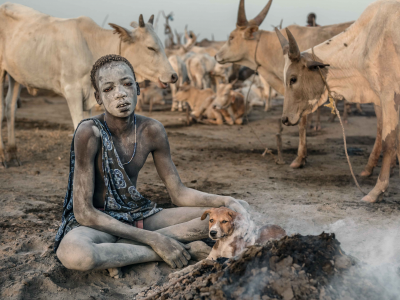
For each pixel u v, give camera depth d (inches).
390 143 204.7
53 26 281.1
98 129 140.3
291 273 105.8
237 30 324.2
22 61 281.9
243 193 229.9
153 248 136.0
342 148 370.0
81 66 276.7
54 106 765.9
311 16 474.6
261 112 677.9
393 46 202.7
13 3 303.9
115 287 127.0
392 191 231.3
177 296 109.3
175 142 403.9
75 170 137.9
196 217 150.0
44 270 135.0
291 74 236.4
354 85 229.3
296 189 237.8
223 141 415.5
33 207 205.6
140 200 149.5
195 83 804.0
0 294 119.5
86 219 135.0
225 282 108.0
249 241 130.5
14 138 304.0
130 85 142.3
